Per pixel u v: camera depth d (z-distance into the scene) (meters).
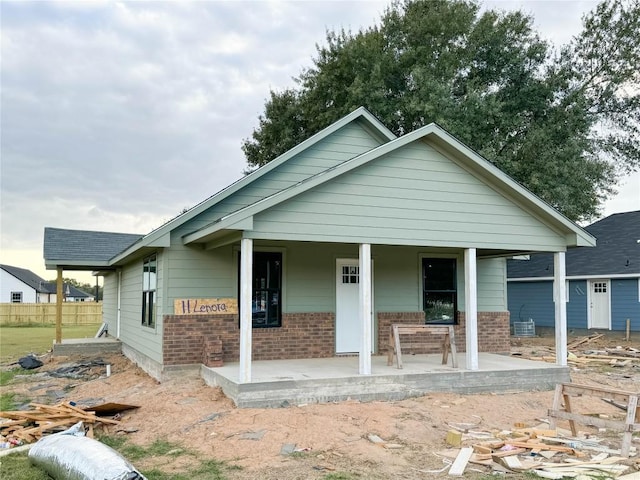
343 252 13.20
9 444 7.59
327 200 9.80
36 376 14.52
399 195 10.37
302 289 12.70
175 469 6.30
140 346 14.41
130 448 7.26
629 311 22.64
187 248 11.63
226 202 12.00
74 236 21.38
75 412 8.69
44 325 40.06
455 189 10.88
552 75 26.28
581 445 7.25
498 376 10.88
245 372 8.96
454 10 25.88
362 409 8.75
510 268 28.73
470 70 26.34
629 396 7.09
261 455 6.69
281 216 9.45
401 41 26.61
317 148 12.93
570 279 24.89
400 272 13.87
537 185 22.72
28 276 62.41
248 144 32.28
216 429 7.73
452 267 14.55
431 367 11.01
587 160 24.80
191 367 11.41
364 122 13.33
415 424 8.09
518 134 25.59
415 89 24.83
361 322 9.88
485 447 6.95
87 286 94.75
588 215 27.83
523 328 24.94
